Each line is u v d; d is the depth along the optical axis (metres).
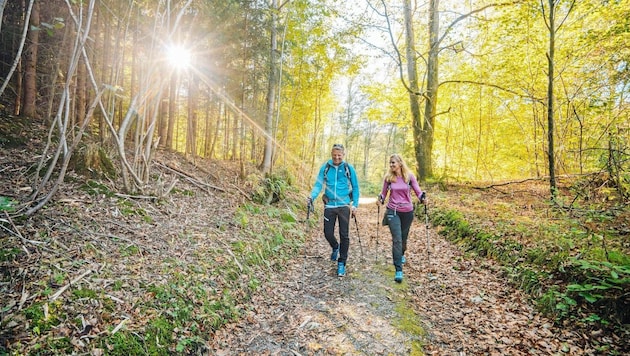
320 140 26.16
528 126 13.39
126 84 10.23
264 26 10.53
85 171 4.95
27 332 2.17
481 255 5.34
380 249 6.48
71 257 3.05
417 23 13.62
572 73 9.44
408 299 4.15
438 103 15.85
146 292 3.02
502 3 9.19
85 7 6.36
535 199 8.10
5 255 2.73
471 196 9.39
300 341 3.22
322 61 13.95
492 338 3.18
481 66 12.01
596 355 2.76
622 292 3.10
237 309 3.60
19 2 6.68
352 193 4.96
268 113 11.73
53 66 7.04
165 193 5.55
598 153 7.52
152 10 6.46
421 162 13.03
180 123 17.72
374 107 15.77
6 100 7.09
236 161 12.97
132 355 2.41
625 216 4.76
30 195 3.67
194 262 3.88
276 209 8.04
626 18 7.23
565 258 3.91
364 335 3.34
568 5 8.07
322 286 4.55
